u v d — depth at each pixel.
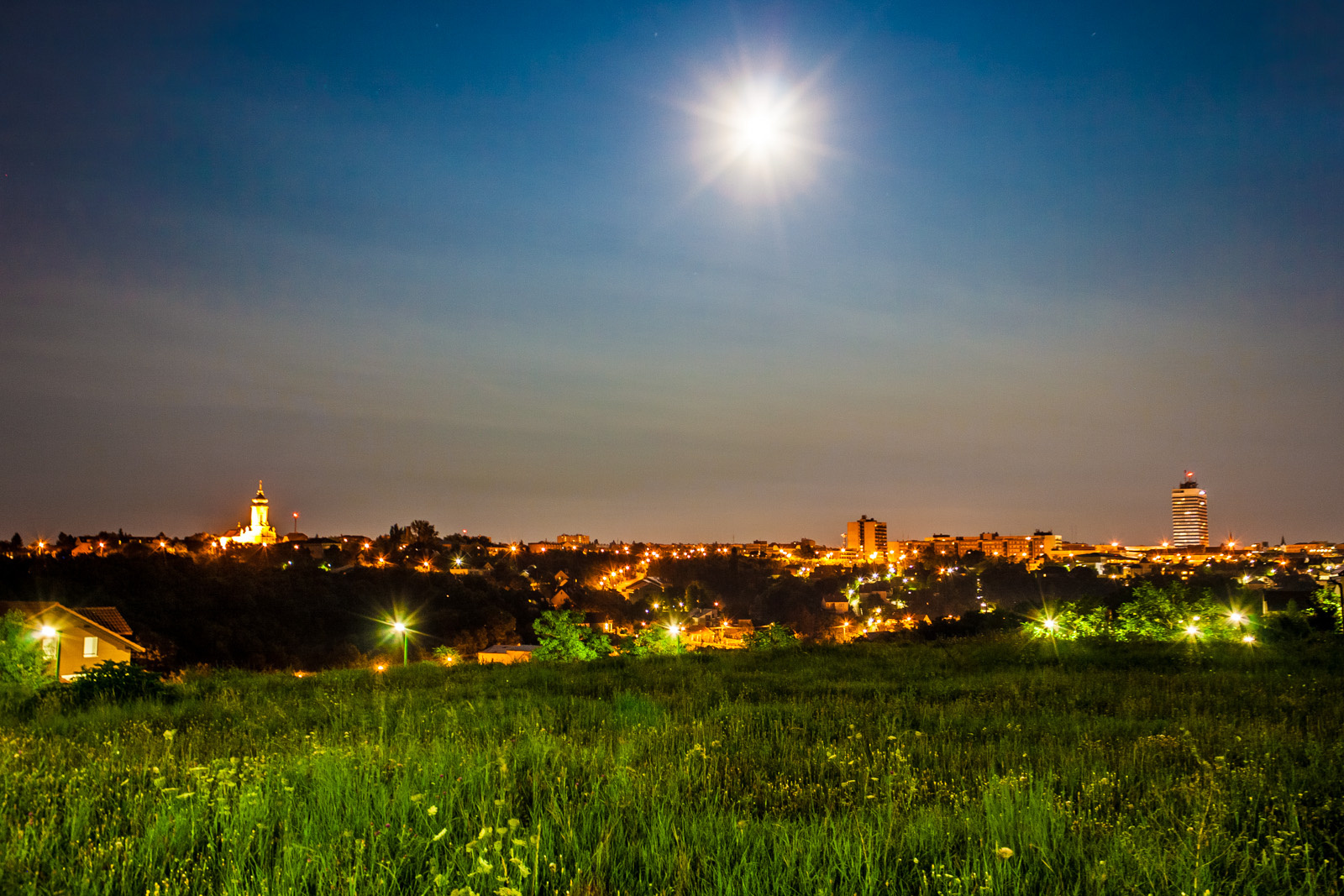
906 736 9.80
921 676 18.84
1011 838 5.24
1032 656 23.27
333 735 10.03
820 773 7.67
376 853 4.76
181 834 5.20
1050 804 5.92
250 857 4.82
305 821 5.30
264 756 7.93
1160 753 8.56
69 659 36.62
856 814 5.93
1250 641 26.09
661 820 5.42
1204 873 4.53
